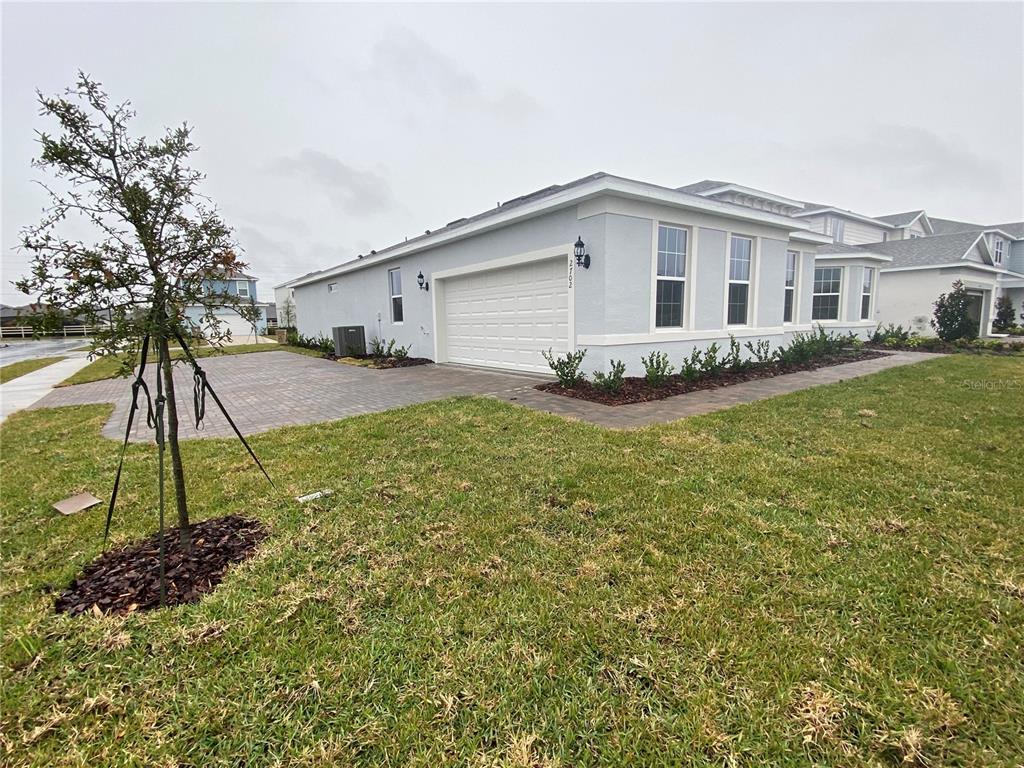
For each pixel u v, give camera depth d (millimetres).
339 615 2156
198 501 3439
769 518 2957
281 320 35844
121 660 1901
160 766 1484
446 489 3562
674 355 8508
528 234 8797
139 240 2424
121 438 5539
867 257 15055
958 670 1774
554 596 2254
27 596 2320
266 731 1597
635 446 4445
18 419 6836
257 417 6379
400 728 1596
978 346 13977
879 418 5426
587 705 1672
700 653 1882
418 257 12195
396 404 6961
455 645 1959
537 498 3357
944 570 2383
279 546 2764
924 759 1464
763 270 10055
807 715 1608
